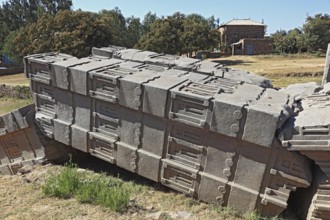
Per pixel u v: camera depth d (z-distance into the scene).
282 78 21.50
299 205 4.66
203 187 4.92
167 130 5.07
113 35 31.47
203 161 4.87
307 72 22.14
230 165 4.62
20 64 36.59
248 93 4.83
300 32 44.69
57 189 5.29
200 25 34.44
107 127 5.73
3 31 45.28
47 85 6.32
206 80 5.50
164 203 5.05
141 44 33.50
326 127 3.82
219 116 4.47
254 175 4.47
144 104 5.08
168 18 34.50
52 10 49.38
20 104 21.39
